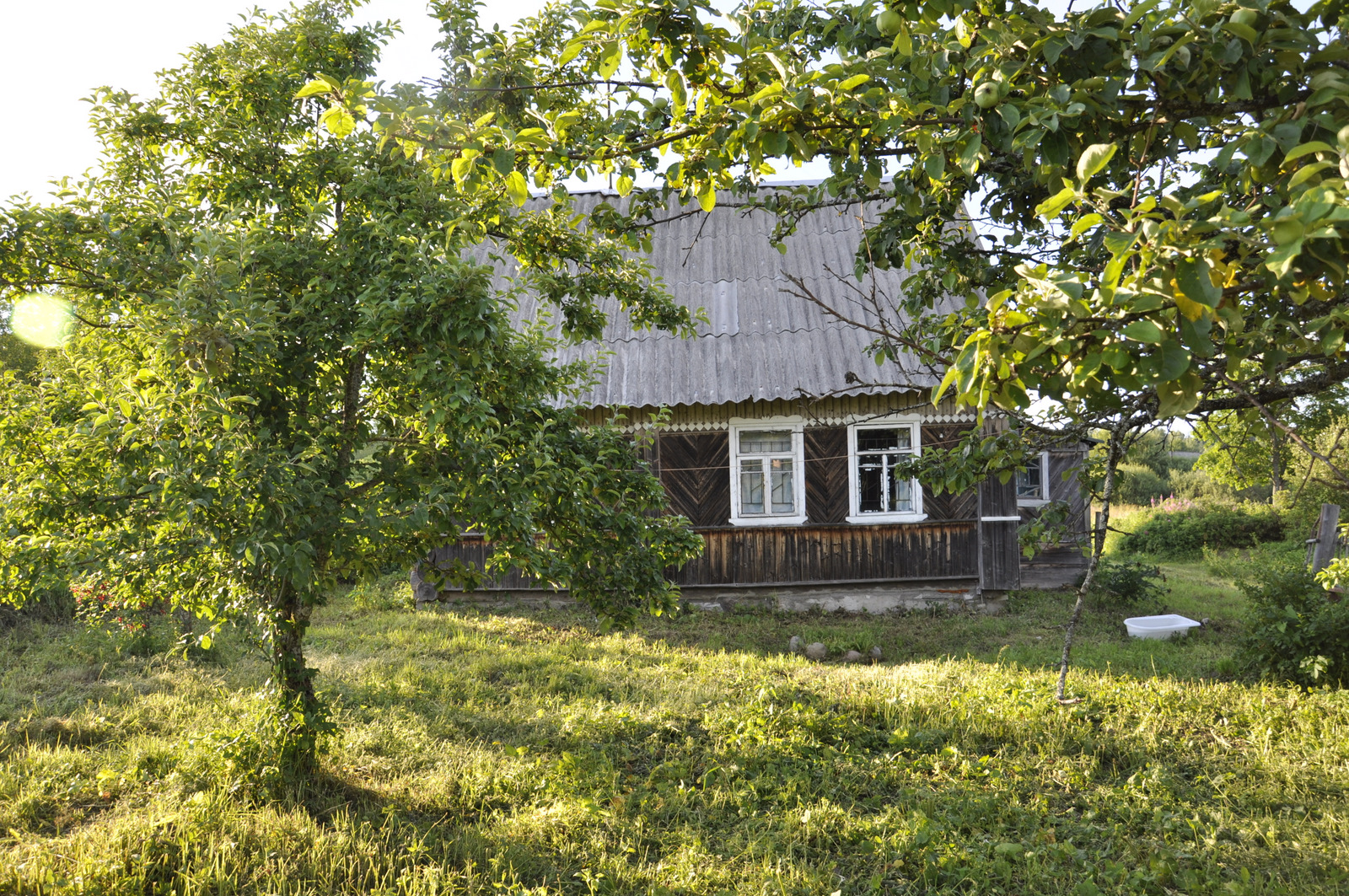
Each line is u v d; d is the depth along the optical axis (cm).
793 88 255
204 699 827
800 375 1308
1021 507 1457
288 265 566
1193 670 951
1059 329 188
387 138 307
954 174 335
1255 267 189
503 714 797
